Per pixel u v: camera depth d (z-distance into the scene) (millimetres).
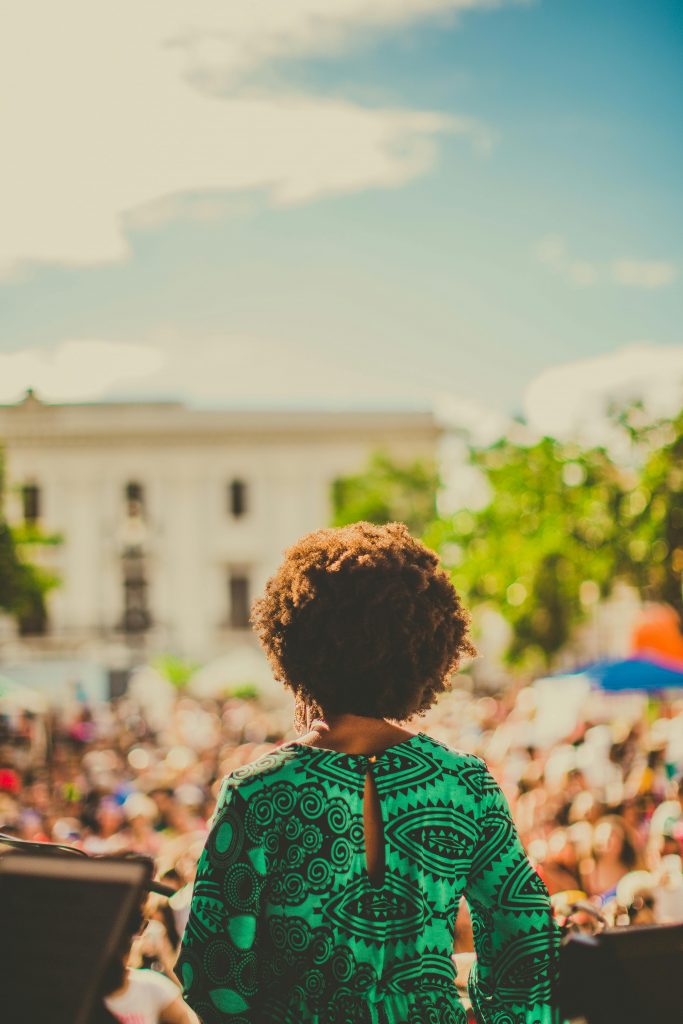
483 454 29828
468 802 1949
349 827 1854
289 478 62438
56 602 60219
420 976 1841
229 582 61969
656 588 23312
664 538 22875
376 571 2029
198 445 62281
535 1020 1901
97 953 1711
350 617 2006
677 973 1836
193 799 10820
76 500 61250
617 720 16125
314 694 2037
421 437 62719
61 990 1690
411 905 1854
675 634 14945
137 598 61219
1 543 31453
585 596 30422
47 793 12781
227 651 60781
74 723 27812
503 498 30141
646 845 7898
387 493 55094
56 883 1771
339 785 1879
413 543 2145
